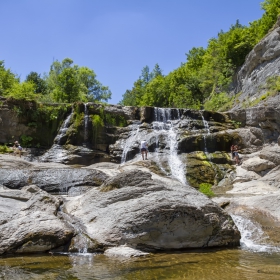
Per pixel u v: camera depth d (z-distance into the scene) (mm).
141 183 10242
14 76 39531
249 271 6906
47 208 9852
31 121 23672
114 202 9859
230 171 20094
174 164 19938
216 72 42312
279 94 25656
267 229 10922
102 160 21672
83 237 8898
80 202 10500
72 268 7152
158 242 8914
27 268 7164
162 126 23922
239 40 40312
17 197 10102
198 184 18797
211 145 22188
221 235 9516
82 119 22812
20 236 8562
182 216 9133
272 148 20672
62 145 22250
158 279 6395
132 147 21734
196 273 6777
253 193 16531
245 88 33156
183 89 45156
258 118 23969
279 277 6453
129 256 8141
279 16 33062
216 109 35562
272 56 30922
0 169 14727
